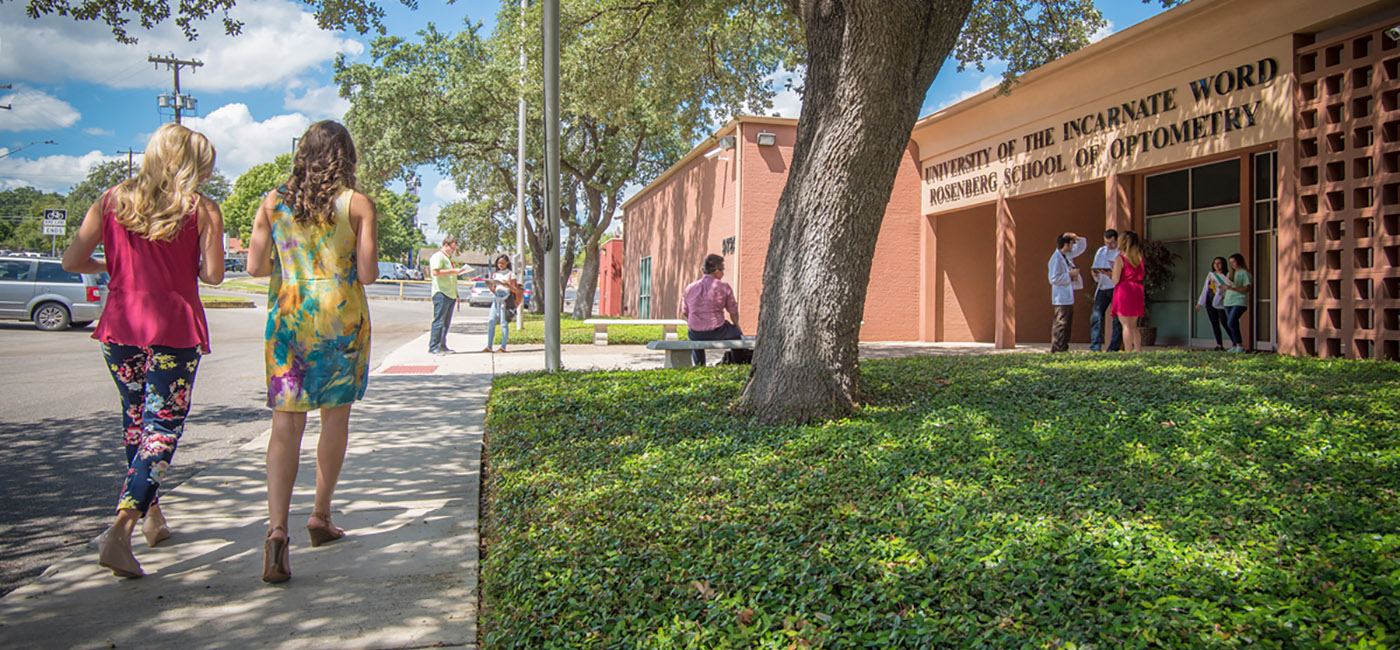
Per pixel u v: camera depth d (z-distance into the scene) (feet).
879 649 7.87
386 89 81.92
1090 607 8.44
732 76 45.42
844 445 16.14
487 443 20.40
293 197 11.64
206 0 26.96
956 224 61.72
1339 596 8.27
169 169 11.47
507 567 10.80
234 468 18.21
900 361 33.30
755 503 12.66
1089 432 17.12
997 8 37.86
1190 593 8.62
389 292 185.26
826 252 19.54
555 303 32.99
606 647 8.40
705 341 33.12
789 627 8.39
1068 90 46.83
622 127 81.35
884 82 18.76
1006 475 13.84
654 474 14.65
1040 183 49.24
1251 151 37.06
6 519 14.74
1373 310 30.86
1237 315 37.88
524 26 47.78
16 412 26.07
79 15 25.77
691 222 77.61
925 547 10.31
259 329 67.51
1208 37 37.63
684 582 9.82
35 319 62.34
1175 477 13.53
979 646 7.63
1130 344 36.55
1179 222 47.03
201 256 12.05
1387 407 19.04
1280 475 13.38
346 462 18.61
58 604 10.48
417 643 9.37
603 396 24.12
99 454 20.12
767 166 60.90
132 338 11.32
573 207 102.42
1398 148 29.73
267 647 9.25
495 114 85.56
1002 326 52.70
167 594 10.83
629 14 42.52
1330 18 32.19
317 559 12.22
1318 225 33.06
